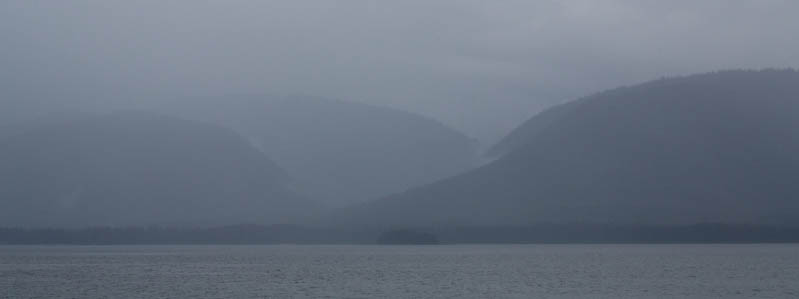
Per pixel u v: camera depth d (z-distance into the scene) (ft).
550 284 341.62
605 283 346.95
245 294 302.45
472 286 332.60
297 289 321.52
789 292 304.30
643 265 492.95
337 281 363.76
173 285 344.69
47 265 535.60
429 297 288.71
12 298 293.02
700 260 555.69
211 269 474.08
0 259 644.69
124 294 304.91
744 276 384.88
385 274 412.98
